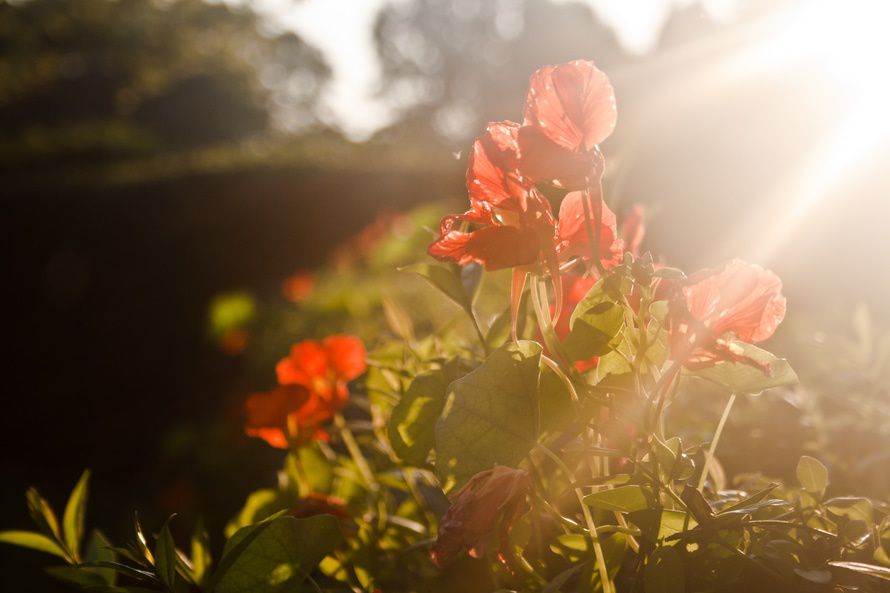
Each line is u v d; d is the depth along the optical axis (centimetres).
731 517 67
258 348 592
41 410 807
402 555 93
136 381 828
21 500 630
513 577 74
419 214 770
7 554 491
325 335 474
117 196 1124
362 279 791
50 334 918
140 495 557
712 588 69
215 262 1147
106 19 2984
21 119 2798
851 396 125
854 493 104
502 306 122
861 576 69
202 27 3250
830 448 112
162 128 3045
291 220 1268
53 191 1091
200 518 97
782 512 76
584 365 83
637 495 67
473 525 65
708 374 74
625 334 75
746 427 116
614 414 73
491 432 71
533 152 70
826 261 398
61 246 1062
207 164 1296
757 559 68
